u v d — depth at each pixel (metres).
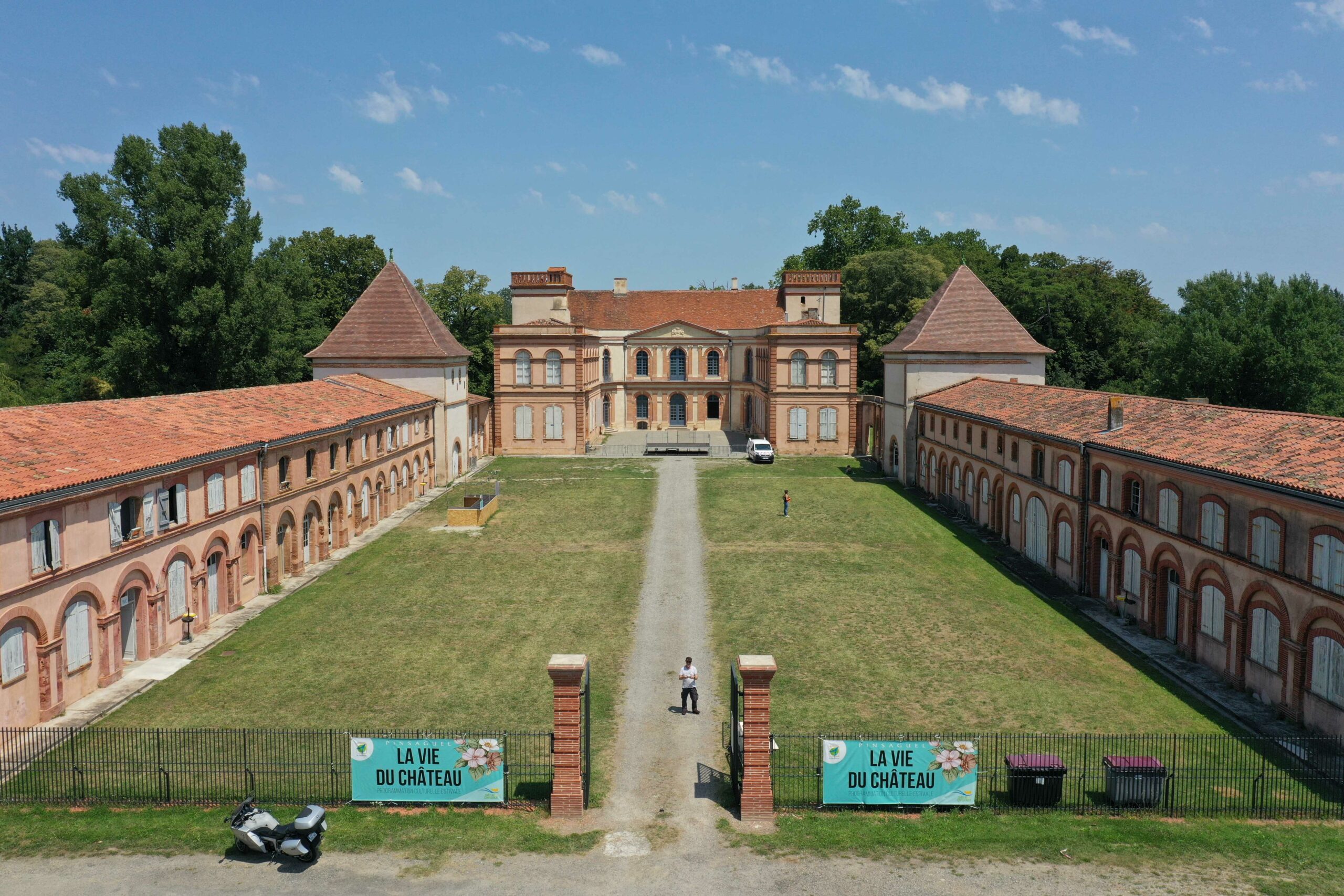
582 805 22.02
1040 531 45.66
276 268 71.88
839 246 122.00
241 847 20.17
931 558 47.00
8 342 98.06
